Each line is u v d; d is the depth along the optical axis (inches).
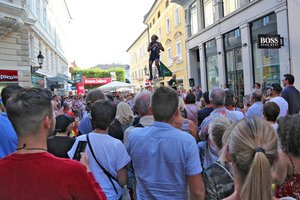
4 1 649.0
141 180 118.3
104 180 129.5
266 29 551.5
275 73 530.6
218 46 740.0
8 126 132.2
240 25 628.1
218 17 727.1
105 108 135.7
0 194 72.8
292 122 85.8
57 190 72.4
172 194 112.7
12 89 144.9
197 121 246.4
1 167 74.8
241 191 66.2
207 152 145.3
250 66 601.0
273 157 69.3
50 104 80.8
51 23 1451.8
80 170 75.6
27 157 74.9
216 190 94.7
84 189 75.0
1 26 664.4
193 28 934.4
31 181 72.6
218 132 122.3
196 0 871.7
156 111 117.0
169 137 113.7
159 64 507.2
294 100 288.0
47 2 1349.7
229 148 73.7
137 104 165.8
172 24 1193.4
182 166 111.9
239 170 69.9
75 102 599.5
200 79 960.3
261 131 70.2
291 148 83.3
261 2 546.6
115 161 131.1
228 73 713.0
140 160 118.3
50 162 74.9
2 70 703.1
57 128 158.4
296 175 83.0
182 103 236.8
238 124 73.6
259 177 64.0
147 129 120.6
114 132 175.5
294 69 468.4
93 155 130.0
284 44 484.7
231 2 677.9
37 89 83.0
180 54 1103.0
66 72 2105.1
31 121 76.2
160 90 119.2
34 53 979.3
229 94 209.2
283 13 485.4
